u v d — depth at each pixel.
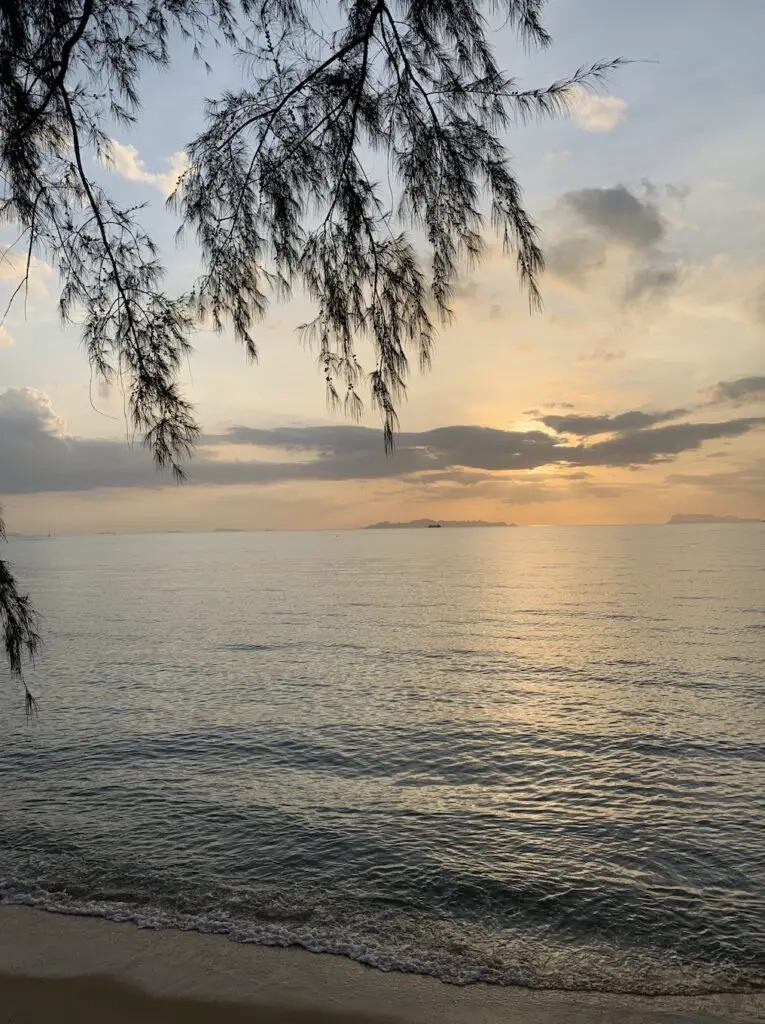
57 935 7.32
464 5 2.50
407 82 2.70
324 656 31.73
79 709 21.34
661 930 8.35
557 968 7.29
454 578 88.31
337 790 14.05
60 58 2.76
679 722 19.34
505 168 2.63
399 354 2.84
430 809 12.90
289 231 2.85
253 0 2.71
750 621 41.47
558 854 10.78
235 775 15.02
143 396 2.93
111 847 10.92
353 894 9.32
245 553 199.50
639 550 168.75
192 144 2.86
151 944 7.10
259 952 7.02
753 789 13.91
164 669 28.42
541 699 22.75
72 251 2.97
